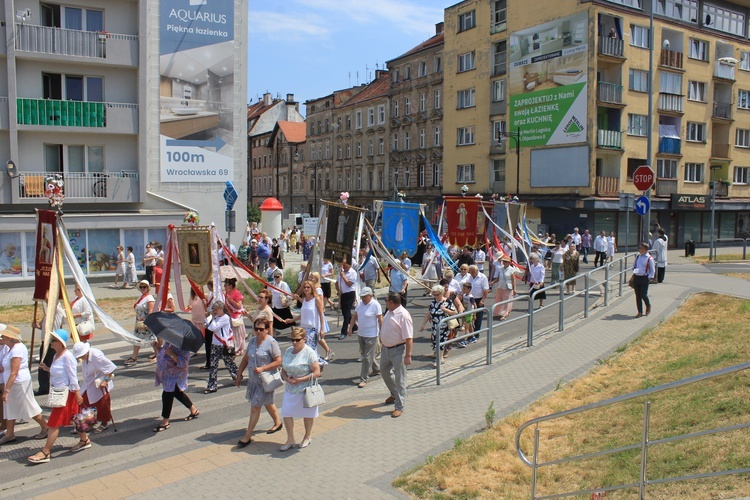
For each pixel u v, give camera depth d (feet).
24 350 29.07
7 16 84.43
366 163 203.92
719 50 153.99
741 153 161.27
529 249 74.64
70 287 84.07
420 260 107.04
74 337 38.14
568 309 61.46
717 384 29.07
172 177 100.22
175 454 26.43
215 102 102.68
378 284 79.71
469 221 69.92
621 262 68.80
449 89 162.91
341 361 43.78
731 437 22.41
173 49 98.73
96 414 29.27
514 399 32.86
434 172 173.06
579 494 19.17
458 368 40.24
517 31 141.69
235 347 42.37
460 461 24.38
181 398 31.17
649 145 88.22
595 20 125.90
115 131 92.53
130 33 93.61
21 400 28.76
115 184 93.30
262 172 282.97
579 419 28.76
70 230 85.05
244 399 35.55
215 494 22.36
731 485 18.83
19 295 75.77
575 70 129.49
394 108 188.44
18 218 80.59
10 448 28.43
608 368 37.50
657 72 139.44
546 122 136.26
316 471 24.18
